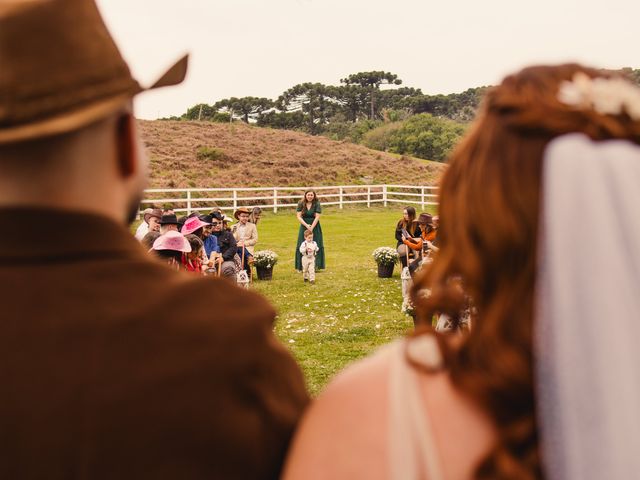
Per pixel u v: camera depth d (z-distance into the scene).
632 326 0.93
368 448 0.99
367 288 13.78
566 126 1.02
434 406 1.01
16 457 1.12
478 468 0.96
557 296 0.95
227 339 1.21
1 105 1.14
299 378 1.35
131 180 1.34
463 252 1.05
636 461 0.90
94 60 1.22
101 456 1.13
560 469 0.93
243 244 13.36
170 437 1.15
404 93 119.56
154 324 1.19
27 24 1.17
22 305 1.17
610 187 0.98
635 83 1.13
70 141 1.21
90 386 1.14
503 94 1.09
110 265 1.23
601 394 0.91
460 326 1.14
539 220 1.00
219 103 113.38
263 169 47.19
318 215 16.23
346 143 58.12
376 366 1.08
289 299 12.66
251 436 1.19
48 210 1.20
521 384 0.98
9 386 1.14
